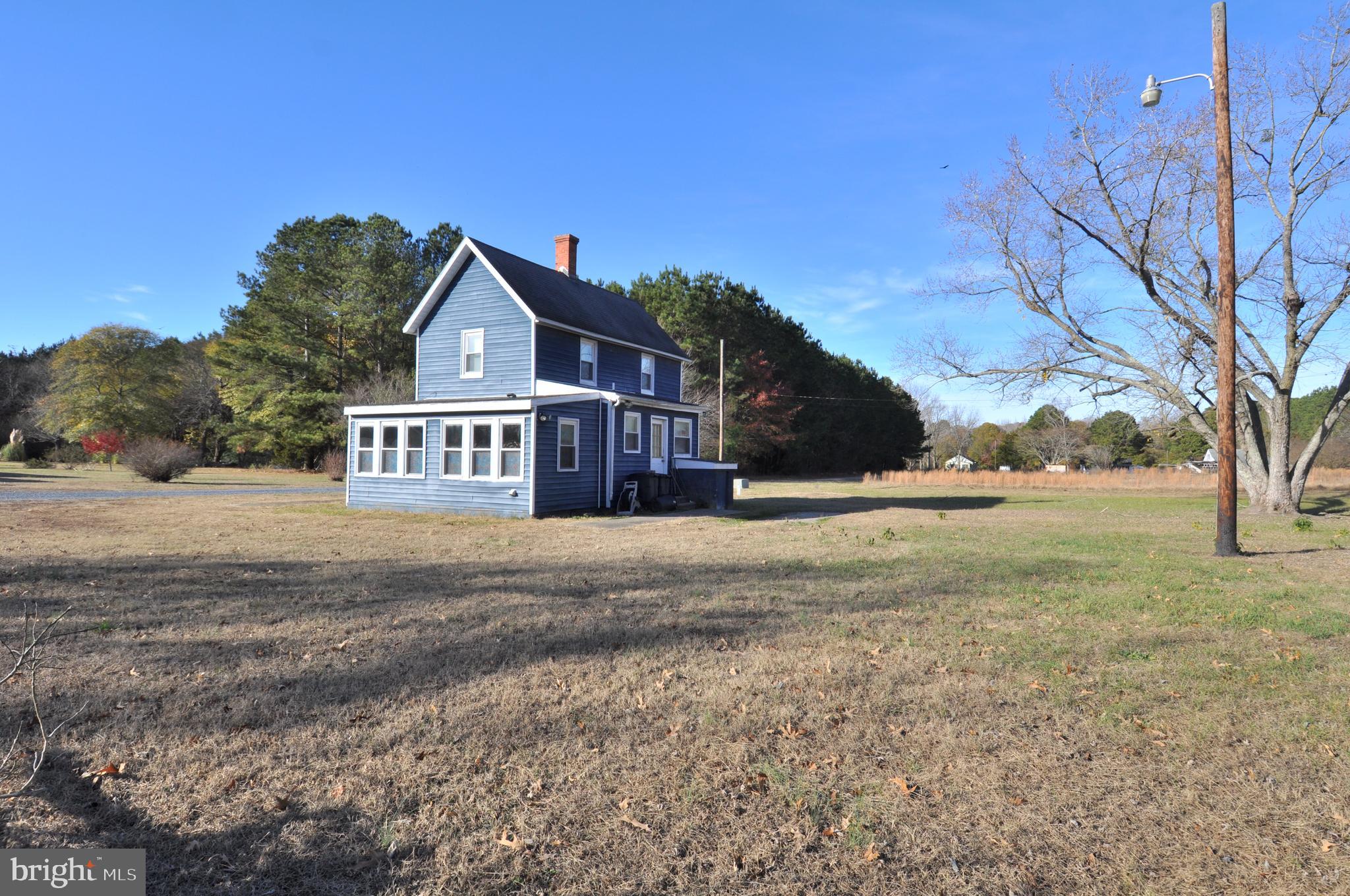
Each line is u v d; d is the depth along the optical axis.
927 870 3.08
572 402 19.14
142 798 3.55
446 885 2.93
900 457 73.00
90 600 7.76
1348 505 22.72
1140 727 4.57
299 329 46.69
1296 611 7.67
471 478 18.66
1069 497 29.39
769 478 54.50
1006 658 5.94
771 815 3.49
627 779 3.82
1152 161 19.83
